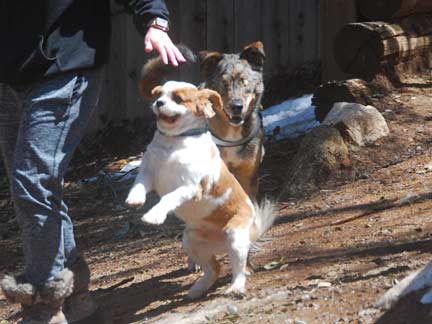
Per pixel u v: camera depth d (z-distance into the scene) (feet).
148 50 20.47
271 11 60.39
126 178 51.08
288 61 60.34
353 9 47.70
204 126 22.50
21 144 20.03
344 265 24.22
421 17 48.44
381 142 39.83
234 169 30.71
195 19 61.62
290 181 38.11
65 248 21.21
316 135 39.04
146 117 62.64
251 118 31.78
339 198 35.09
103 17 20.81
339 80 48.65
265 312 20.85
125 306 25.26
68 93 19.98
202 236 23.98
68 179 56.03
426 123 41.75
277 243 29.12
